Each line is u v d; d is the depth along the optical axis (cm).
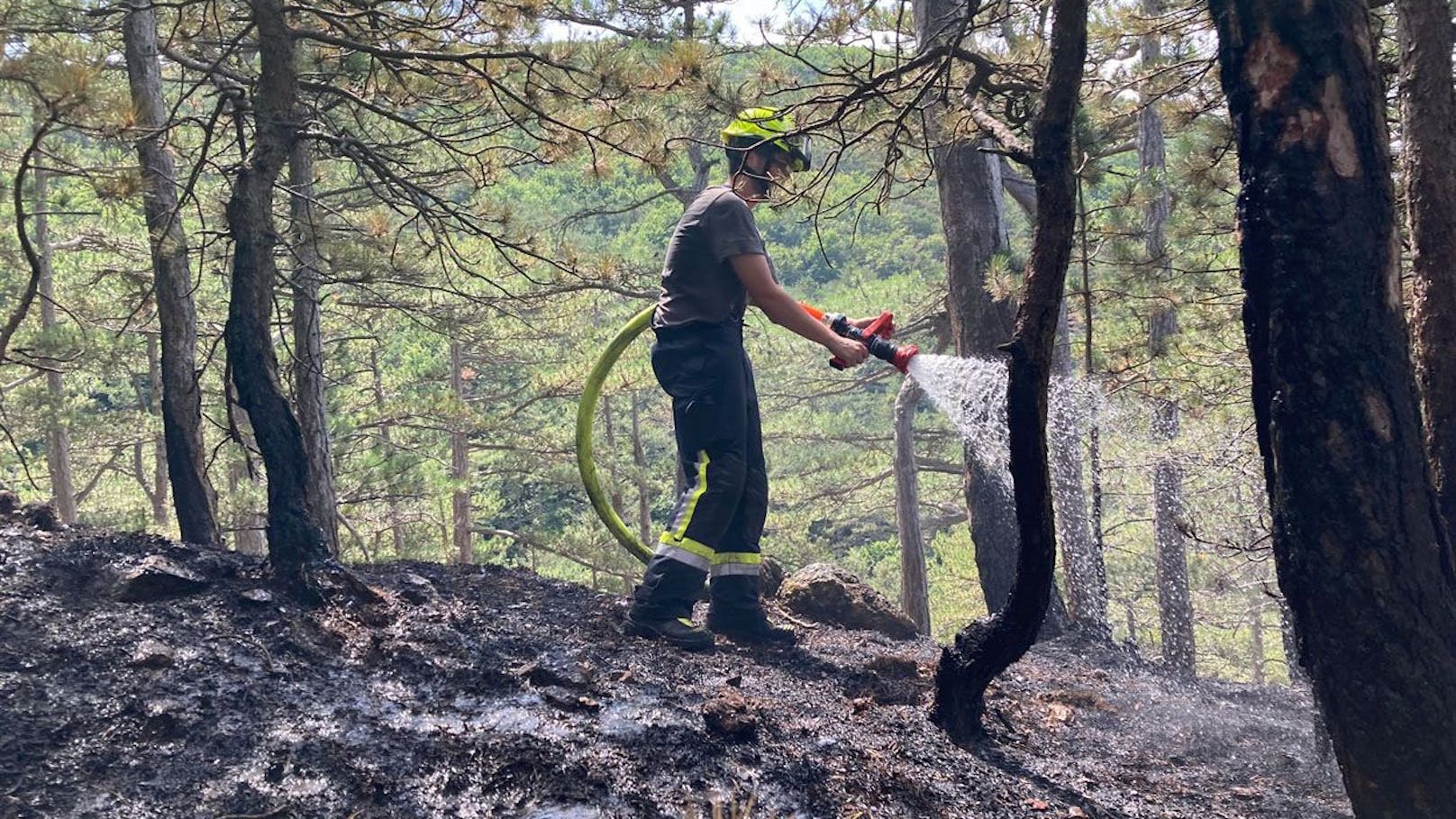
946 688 376
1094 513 813
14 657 313
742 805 292
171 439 584
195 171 499
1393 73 464
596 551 1952
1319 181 267
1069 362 950
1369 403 266
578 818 278
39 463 2009
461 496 1900
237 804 267
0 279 1232
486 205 679
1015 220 2172
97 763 274
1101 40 665
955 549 2362
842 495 2188
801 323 436
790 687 408
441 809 278
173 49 726
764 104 545
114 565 381
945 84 460
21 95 423
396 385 1925
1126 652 683
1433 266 377
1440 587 268
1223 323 754
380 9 581
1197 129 664
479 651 378
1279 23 269
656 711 345
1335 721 278
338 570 397
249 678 324
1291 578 279
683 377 454
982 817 311
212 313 1446
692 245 452
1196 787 376
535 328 1666
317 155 859
